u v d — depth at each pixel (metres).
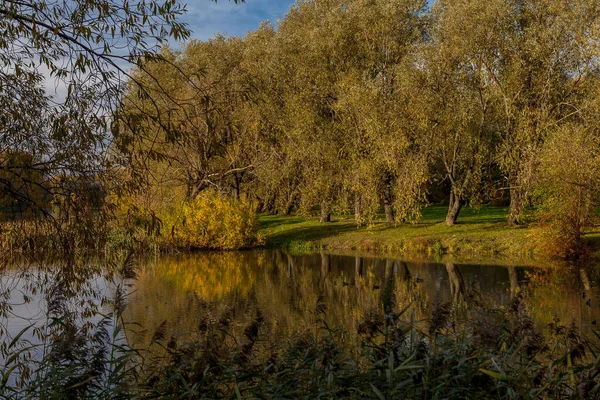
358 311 12.63
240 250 27.86
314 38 27.64
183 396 4.73
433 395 4.29
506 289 15.38
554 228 21.78
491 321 4.72
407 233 27.69
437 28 25.45
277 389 4.73
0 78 6.20
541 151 23.06
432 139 25.41
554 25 23.59
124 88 5.89
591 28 22.58
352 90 25.48
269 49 28.28
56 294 6.52
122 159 6.14
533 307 12.77
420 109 24.33
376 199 26.62
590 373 4.25
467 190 27.47
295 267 21.61
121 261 6.83
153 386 4.94
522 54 23.95
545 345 5.07
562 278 17.11
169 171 15.22
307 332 5.95
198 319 12.06
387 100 26.09
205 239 27.72
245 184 32.75
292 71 28.09
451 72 24.55
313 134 27.75
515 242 23.69
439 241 25.42
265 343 8.92
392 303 5.22
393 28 26.97
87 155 6.11
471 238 25.02
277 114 28.02
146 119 5.78
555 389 4.52
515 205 26.03
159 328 5.31
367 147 26.31
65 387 4.69
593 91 22.16
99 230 6.48
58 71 5.91
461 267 20.06
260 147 28.77
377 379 4.61
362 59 28.03
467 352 4.84
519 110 24.80
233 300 14.67
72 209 6.29
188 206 26.97
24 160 6.02
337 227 31.67
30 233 6.46
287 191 31.23
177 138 5.79
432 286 16.20
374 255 24.67
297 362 5.53
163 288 16.70
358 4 27.38
